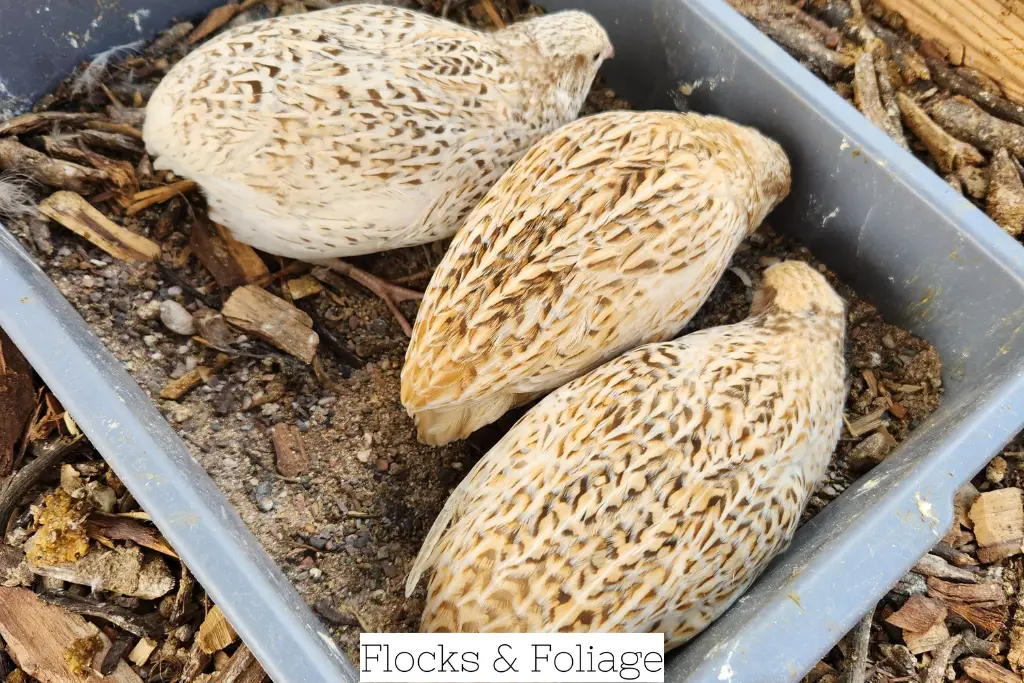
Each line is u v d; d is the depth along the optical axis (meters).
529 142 0.47
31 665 0.42
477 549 0.39
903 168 0.45
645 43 0.52
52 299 0.42
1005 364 0.43
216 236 0.49
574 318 0.42
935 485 0.39
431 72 0.44
